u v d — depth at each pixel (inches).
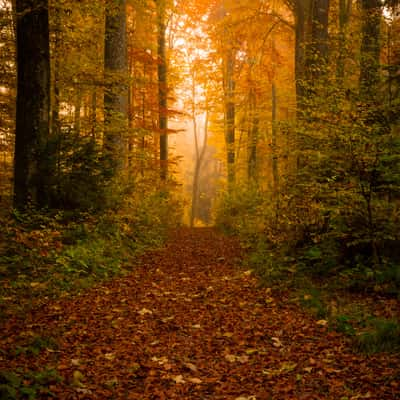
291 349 206.1
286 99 837.2
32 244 331.3
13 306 243.0
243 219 632.4
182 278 352.2
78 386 163.8
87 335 219.8
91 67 543.8
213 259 442.0
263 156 948.0
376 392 159.0
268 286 311.6
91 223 404.8
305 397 160.2
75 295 282.2
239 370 185.2
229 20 805.9
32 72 391.5
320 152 318.3
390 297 262.2
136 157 614.5
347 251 316.2
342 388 164.9
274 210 393.1
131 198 537.0
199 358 198.7
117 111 537.6
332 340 212.2
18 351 184.1
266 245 393.1
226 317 254.7
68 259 326.3
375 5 476.1
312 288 288.0
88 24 565.0
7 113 555.5
